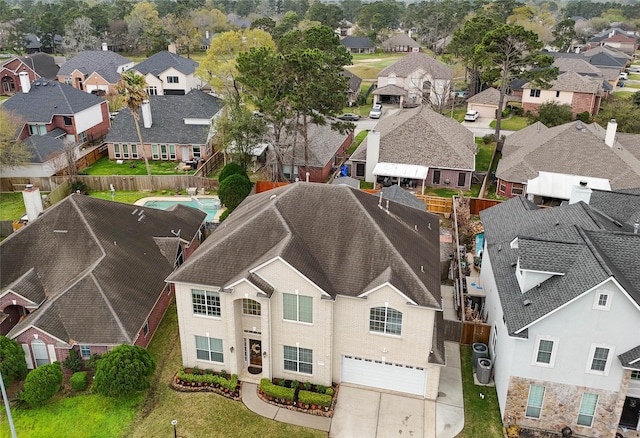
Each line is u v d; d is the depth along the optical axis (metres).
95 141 82.25
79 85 110.00
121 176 63.16
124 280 36.12
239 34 87.94
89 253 37.19
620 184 55.28
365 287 29.84
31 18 185.00
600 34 185.62
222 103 76.69
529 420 29.31
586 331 26.67
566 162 58.31
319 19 190.25
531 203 43.03
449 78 105.25
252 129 61.62
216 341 32.28
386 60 156.25
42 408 30.45
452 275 43.44
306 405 30.66
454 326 35.81
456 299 40.19
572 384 27.94
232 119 63.84
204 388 31.92
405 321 29.81
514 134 71.94
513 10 165.12
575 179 56.22
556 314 26.66
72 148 64.12
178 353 35.16
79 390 31.78
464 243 49.31
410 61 107.56
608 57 123.44
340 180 55.78
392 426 29.42
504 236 38.06
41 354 32.69
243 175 59.44
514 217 39.78
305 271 29.41
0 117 65.62
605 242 30.41
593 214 35.00
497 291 32.91
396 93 105.31
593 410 28.33
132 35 167.88
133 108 60.69
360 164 66.00
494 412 30.52
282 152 63.53
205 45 168.88
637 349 26.44
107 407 30.52
